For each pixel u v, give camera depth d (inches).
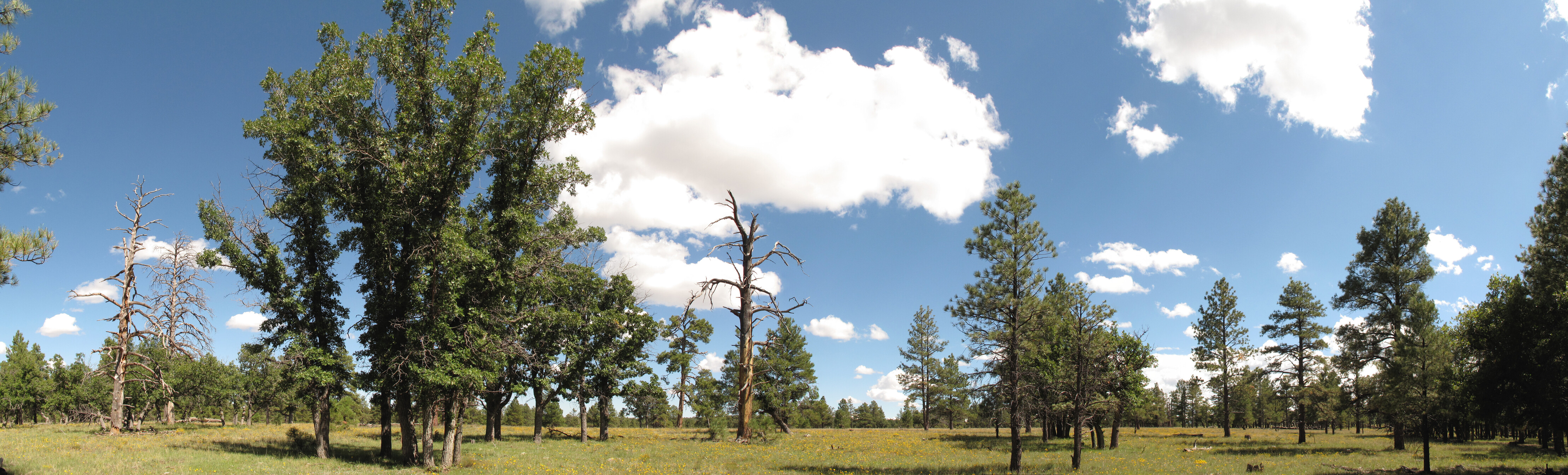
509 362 1147.3
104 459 689.6
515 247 853.2
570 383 1444.4
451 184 807.1
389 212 805.2
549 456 1044.5
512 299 903.7
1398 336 1117.1
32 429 1337.4
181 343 1137.4
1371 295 1455.5
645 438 1676.9
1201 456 1251.8
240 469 677.3
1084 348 925.8
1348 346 1437.0
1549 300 788.0
